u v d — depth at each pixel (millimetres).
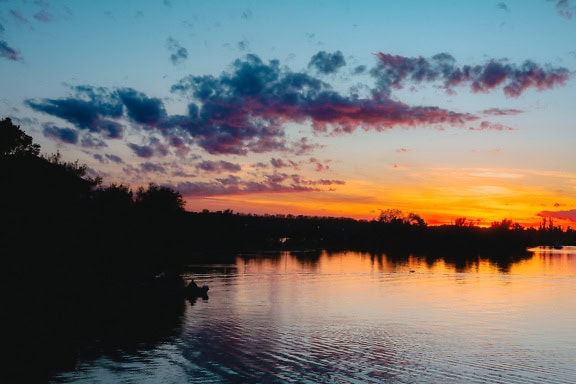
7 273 70500
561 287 105250
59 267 79000
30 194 74875
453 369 39906
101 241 90562
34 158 81000
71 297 75812
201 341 47969
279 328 55188
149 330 53031
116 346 45469
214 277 120312
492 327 57781
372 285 107188
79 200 87500
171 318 61000
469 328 57000
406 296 88062
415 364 41188
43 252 75375
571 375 38688
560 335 53406
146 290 84938
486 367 40594
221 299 80625
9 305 66188
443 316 65562
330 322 59656
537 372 39438
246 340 48719
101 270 89125
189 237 152500
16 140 86000
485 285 108812
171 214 122062
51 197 78312
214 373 37812
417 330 55281
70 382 35094
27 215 73500
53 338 48344
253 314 65062
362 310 70188
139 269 97688
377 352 44844
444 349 46375
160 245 109312
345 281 115688
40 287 74312
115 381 35562
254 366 39781
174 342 47344
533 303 79438
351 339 50000
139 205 116062
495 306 75625
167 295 82500
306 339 49625
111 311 65688
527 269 160125
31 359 40625
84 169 93188
